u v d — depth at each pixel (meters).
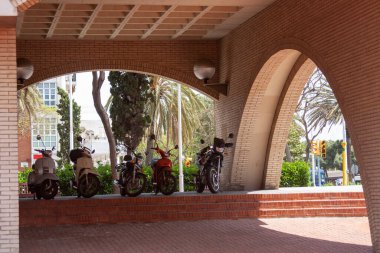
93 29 18.39
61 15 16.64
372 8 11.25
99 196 17.80
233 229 14.05
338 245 11.94
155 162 17.66
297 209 16.12
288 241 12.41
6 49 9.83
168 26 18.61
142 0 15.23
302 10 14.04
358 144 11.76
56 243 12.45
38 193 16.91
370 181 11.51
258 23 16.77
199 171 17.92
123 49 20.02
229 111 19.22
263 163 19.16
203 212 15.75
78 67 19.80
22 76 18.62
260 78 17.16
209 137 50.41
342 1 12.23
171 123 36.41
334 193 16.53
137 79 25.06
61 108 45.50
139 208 15.61
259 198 16.31
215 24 18.06
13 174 9.72
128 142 25.08
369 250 11.41
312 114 40.41
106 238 13.00
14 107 9.79
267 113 18.34
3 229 9.65
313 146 32.28
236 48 18.59
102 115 24.41
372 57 11.29
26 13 16.34
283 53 15.65
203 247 11.77
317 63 13.30
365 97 11.53
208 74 19.61
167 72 20.16
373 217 11.47
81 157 17.39
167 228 14.32
